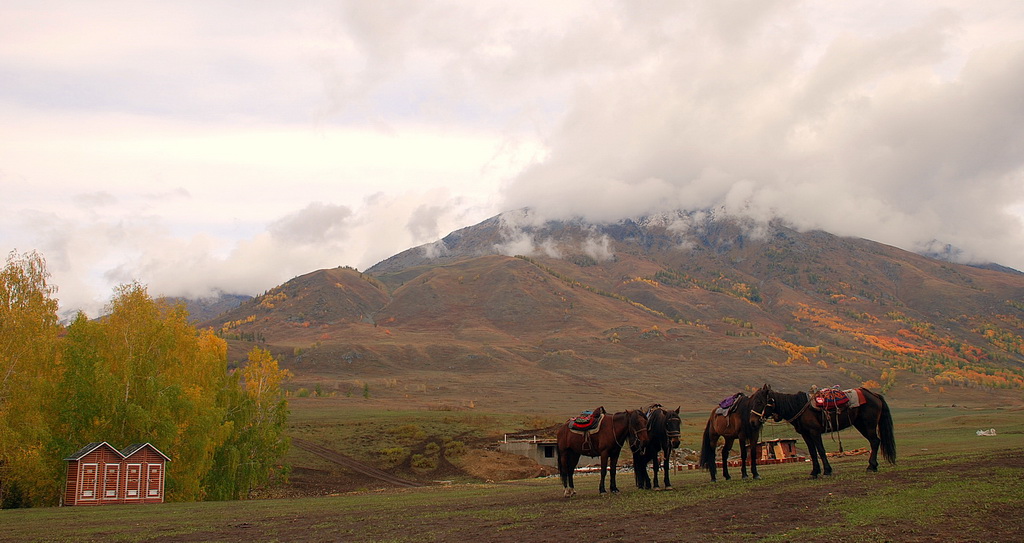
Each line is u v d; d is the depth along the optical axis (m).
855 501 20.38
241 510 34.28
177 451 62.03
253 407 79.31
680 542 17.19
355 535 21.97
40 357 56.97
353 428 130.12
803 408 27.69
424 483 94.88
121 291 66.06
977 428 90.75
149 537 24.14
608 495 27.72
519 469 101.12
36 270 59.94
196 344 71.06
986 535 15.69
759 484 26.30
